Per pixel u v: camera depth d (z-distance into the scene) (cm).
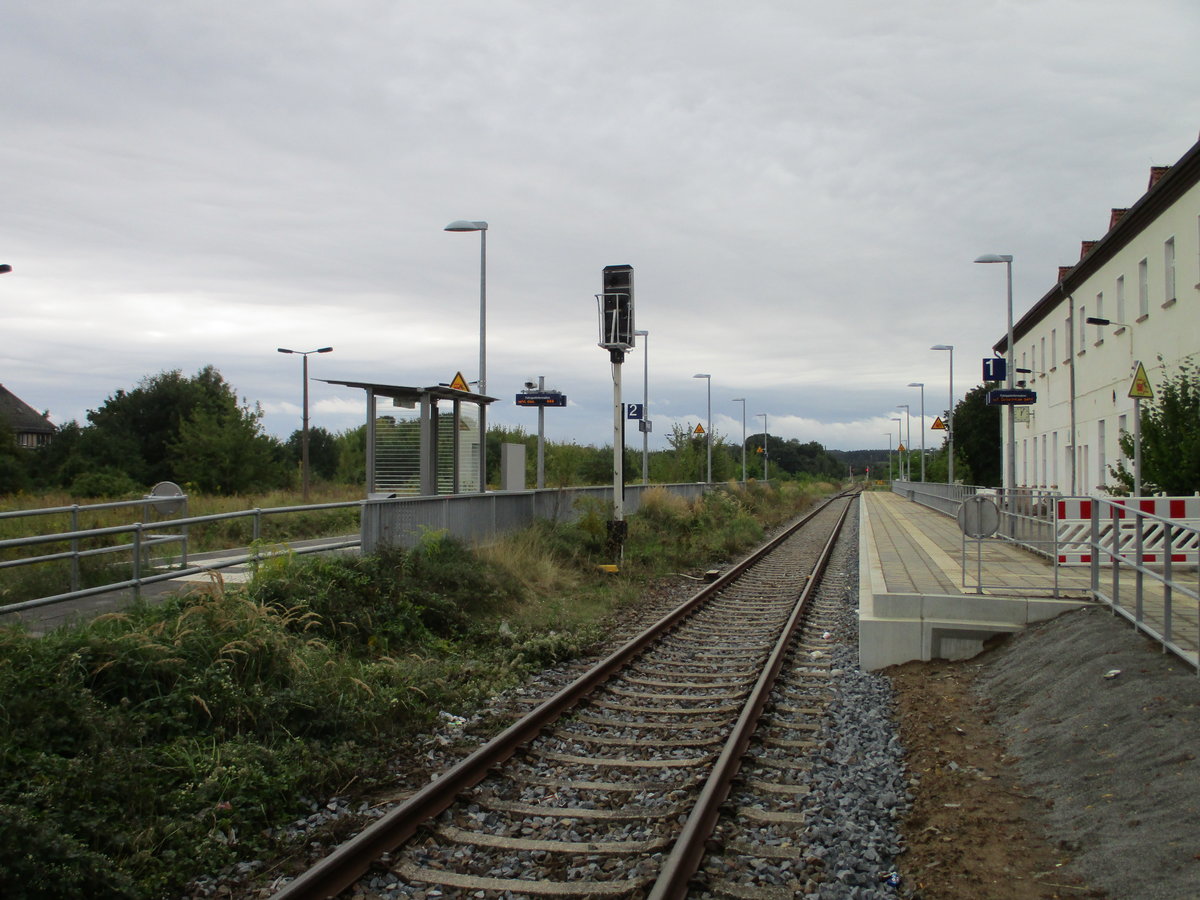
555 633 1167
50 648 681
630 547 2039
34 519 1775
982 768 670
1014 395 2633
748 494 4269
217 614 814
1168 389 1927
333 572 1072
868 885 484
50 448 5125
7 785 533
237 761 627
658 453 4734
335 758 671
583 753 712
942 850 524
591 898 464
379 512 1259
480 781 633
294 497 3262
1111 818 525
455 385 2044
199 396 4812
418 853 521
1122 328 2798
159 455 5419
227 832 559
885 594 1062
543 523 1842
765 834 546
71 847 473
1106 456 3006
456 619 1164
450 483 1978
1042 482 4219
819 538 3005
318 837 556
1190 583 1155
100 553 921
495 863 512
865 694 902
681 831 526
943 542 2011
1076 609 1008
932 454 11175
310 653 844
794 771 661
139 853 511
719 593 1617
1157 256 2458
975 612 1034
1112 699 686
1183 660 718
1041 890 472
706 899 466
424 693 841
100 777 559
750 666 1018
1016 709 792
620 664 1009
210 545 1784
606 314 1786
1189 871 436
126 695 681
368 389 1888
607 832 552
